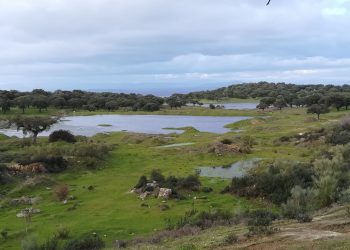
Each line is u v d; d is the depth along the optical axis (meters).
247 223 30.91
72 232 39.53
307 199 39.00
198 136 113.44
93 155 75.69
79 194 55.00
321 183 40.12
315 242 22.59
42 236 38.47
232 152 83.38
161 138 105.62
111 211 46.81
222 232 28.72
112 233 39.09
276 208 46.53
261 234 25.78
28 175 63.31
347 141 85.62
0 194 55.22
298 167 55.12
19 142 93.06
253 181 54.47
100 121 177.00
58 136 94.06
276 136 105.62
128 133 114.62
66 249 32.88
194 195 53.59
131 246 30.42
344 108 198.38
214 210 45.50
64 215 45.62
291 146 92.94
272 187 51.22
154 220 43.06
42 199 53.12
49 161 67.81
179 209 47.12
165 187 54.94
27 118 98.31
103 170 70.50
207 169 70.38
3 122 153.00
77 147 77.69
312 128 110.25
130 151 87.62
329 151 70.69
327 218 29.77
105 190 56.91
